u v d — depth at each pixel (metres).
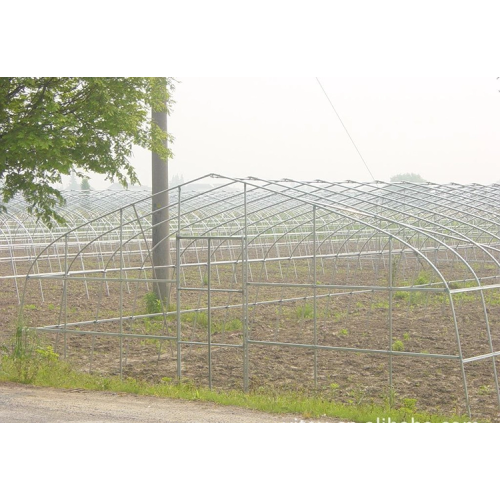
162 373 17.41
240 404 13.59
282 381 16.34
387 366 17.56
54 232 44.16
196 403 13.71
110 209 43.94
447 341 20.48
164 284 24.44
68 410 12.84
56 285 33.84
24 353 17.33
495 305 27.38
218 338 21.50
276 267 42.88
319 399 13.86
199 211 43.69
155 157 24.16
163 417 12.34
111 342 21.14
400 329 22.47
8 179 17.81
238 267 42.72
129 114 17.95
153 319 24.19
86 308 26.86
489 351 19.02
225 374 17.22
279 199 38.84
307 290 31.80
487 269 38.75
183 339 21.50
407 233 34.34
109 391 14.86
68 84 17.64
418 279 32.56
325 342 20.62
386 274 37.72
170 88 20.30
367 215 15.88
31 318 24.61
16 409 12.88
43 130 16.47
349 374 16.83
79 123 17.66
